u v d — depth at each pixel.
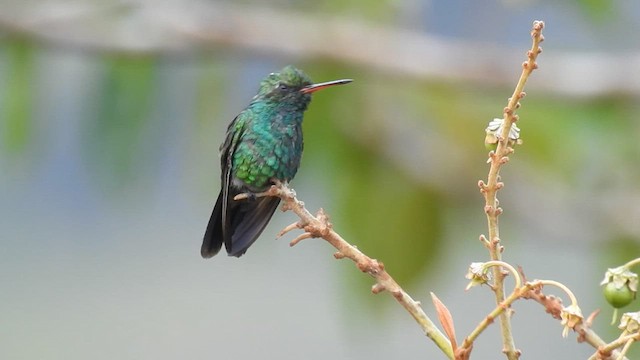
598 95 11.98
